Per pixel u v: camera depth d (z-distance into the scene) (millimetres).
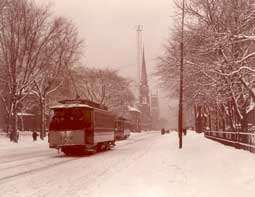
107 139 36938
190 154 27219
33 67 52281
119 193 12188
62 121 31188
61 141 30891
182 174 16375
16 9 50188
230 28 25500
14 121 51750
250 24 24453
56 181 15609
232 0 25797
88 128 31109
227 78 30203
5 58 51438
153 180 14945
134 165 21328
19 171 19516
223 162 19719
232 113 37594
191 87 40781
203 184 13453
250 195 11031
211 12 32250
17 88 52781
